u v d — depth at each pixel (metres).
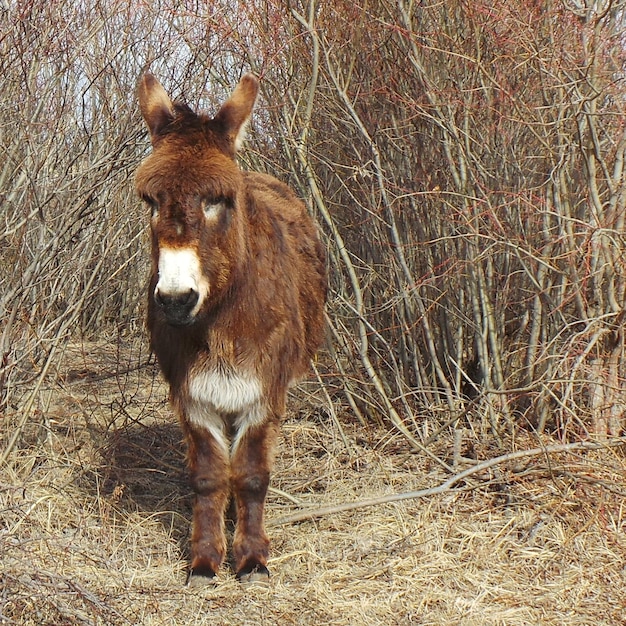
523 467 4.29
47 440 4.70
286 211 4.27
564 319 4.50
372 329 4.73
